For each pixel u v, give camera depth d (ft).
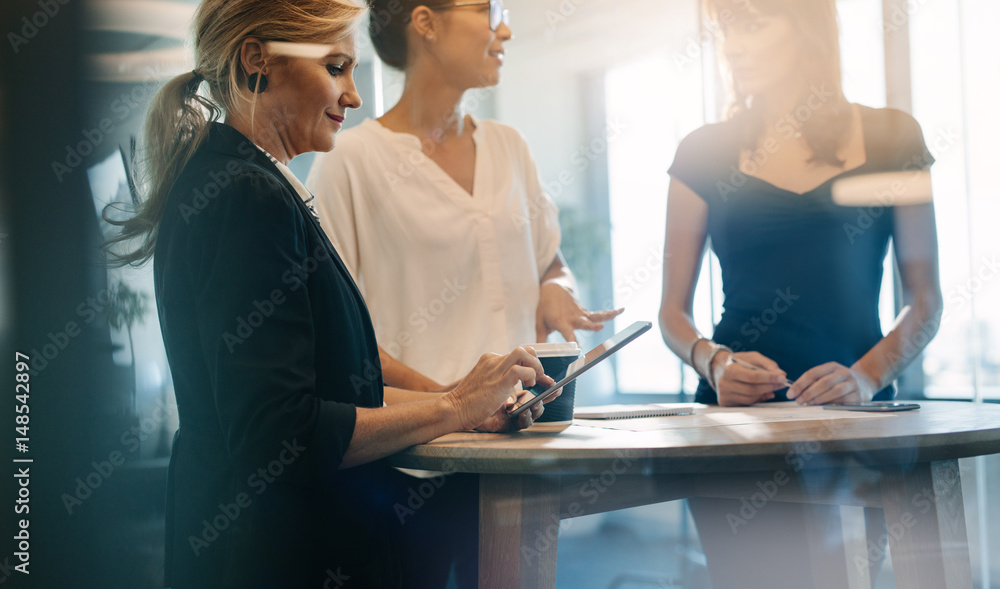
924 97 8.71
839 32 5.40
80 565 4.66
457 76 5.39
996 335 8.27
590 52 17.34
